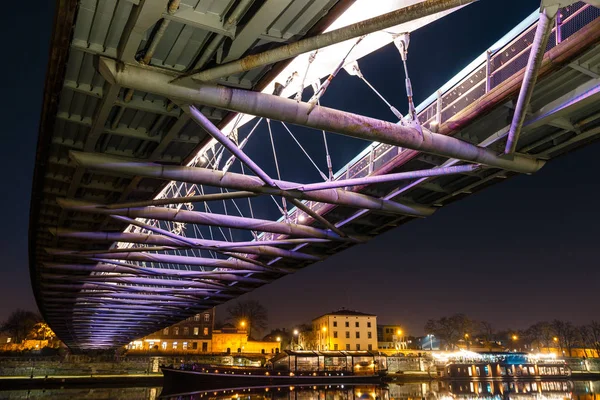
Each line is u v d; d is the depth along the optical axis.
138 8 9.59
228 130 19.97
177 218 25.30
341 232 27.58
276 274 40.16
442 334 144.75
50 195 23.02
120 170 17.95
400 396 51.41
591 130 16.75
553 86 15.02
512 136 15.63
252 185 20.14
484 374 74.69
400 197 24.56
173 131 15.73
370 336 111.62
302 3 10.33
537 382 73.44
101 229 28.64
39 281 39.72
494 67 16.08
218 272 37.41
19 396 46.72
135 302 51.31
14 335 132.62
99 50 11.34
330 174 22.70
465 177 21.58
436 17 14.91
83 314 56.28
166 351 110.62
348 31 10.10
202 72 11.90
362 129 14.85
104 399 45.31
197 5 10.06
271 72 12.51
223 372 57.59
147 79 11.90
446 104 17.70
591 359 93.31
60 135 16.97
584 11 13.22
